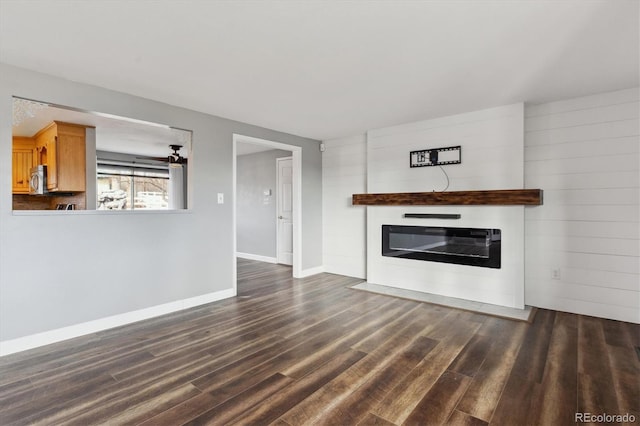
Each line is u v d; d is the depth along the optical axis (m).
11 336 2.53
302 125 4.44
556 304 3.50
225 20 1.95
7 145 2.51
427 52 2.38
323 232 5.53
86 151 4.47
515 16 1.93
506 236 3.58
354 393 1.97
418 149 4.27
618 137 3.18
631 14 1.90
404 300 3.87
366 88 3.09
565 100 3.44
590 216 3.31
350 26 2.03
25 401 1.90
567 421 1.70
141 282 3.28
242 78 2.83
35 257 2.65
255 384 2.07
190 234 3.68
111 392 1.99
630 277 3.13
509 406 1.83
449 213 3.96
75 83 2.86
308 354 2.49
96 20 1.94
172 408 1.83
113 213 3.09
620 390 1.98
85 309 2.91
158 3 1.78
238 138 4.20
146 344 2.69
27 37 2.13
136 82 2.90
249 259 6.82
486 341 2.71
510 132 3.60
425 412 1.78
